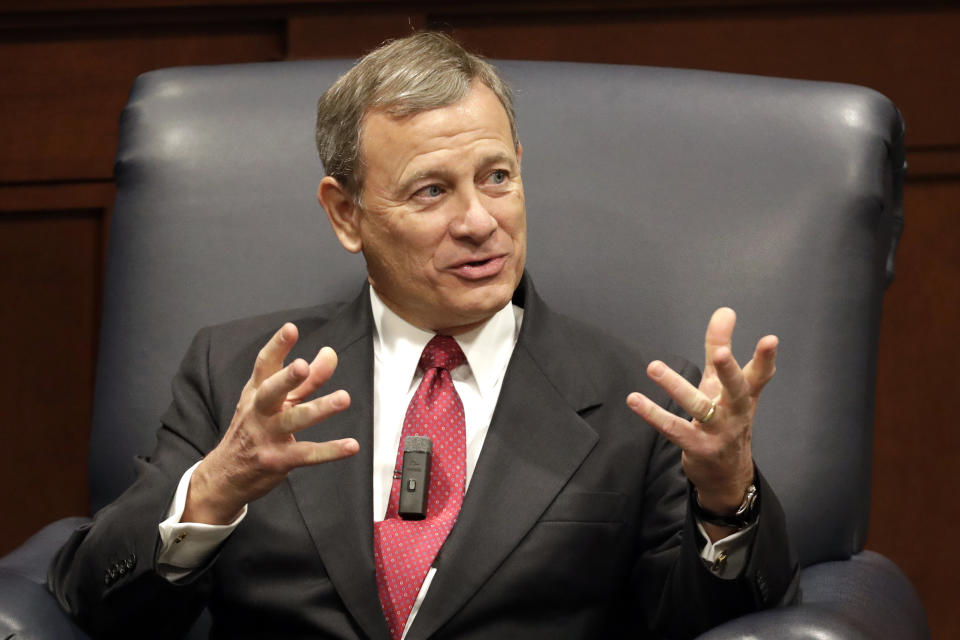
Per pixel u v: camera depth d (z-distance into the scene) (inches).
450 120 233.5
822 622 198.7
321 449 203.0
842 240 270.1
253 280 283.3
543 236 280.5
